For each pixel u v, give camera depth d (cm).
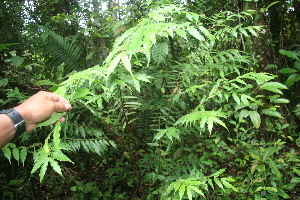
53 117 83
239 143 194
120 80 103
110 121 146
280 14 260
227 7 235
